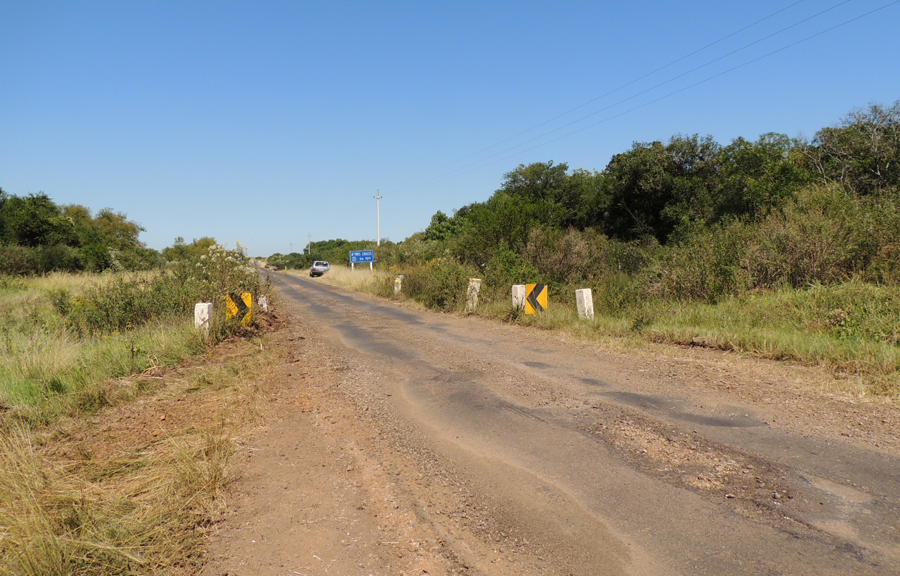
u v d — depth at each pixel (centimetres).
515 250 1741
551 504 323
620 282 1282
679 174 2633
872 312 716
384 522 306
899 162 1474
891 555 257
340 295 2350
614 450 405
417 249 3581
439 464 391
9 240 2891
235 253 1341
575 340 897
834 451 388
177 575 255
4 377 599
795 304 834
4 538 271
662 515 305
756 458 381
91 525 291
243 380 650
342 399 574
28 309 1220
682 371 646
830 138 1658
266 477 369
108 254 2897
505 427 466
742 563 255
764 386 563
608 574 251
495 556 270
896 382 527
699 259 1102
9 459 367
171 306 1023
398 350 877
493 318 1254
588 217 2933
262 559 268
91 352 730
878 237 914
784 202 1391
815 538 275
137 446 423
